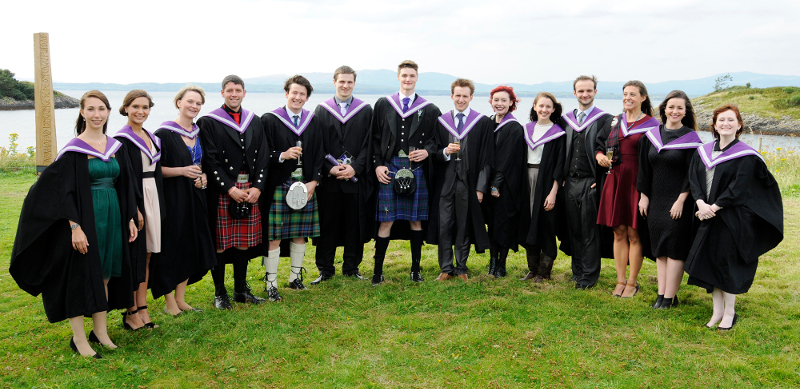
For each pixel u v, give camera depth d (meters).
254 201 4.61
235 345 3.91
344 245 5.64
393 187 5.27
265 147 4.75
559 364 3.60
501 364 3.60
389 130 5.27
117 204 3.75
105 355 3.71
